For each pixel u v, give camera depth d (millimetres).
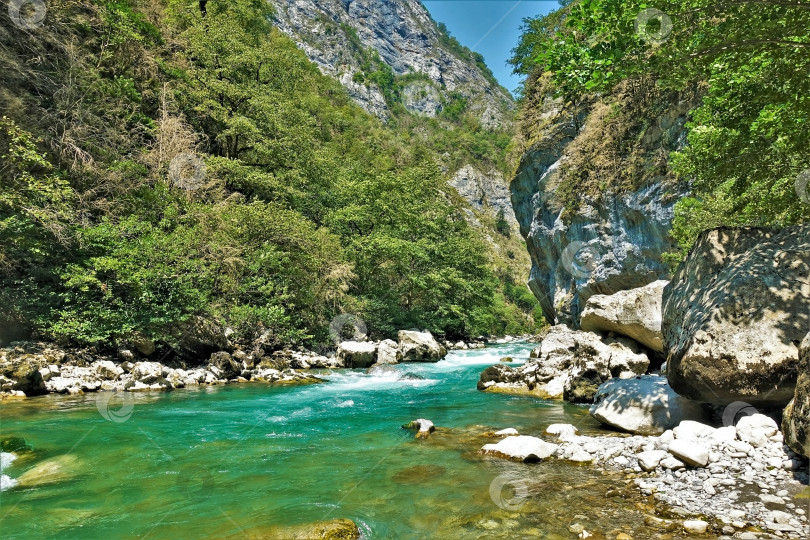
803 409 4082
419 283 27172
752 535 3273
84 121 14273
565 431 6211
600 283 20516
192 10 25859
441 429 6895
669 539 3277
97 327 11453
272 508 4055
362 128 65062
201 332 13133
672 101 17766
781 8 5598
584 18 5918
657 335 10883
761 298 5340
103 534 3568
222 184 19344
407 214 29484
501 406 8664
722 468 4500
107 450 5750
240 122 21281
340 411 8375
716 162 7578
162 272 12477
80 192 13484
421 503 4113
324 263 19609
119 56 17953
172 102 20031
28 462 5270
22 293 11008
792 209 7648
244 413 8141
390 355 17469
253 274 16422
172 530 3627
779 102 6699
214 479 4773
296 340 16438
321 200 27453
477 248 35688
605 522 3602
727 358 5188
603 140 21422
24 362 9438
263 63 26703
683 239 12375
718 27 5727
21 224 10836
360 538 3479
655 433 5996
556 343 11984
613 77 6027
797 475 4195
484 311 34781
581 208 21656
